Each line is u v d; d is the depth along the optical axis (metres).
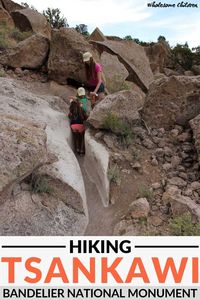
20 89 7.39
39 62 9.67
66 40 8.89
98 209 5.56
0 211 4.59
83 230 5.14
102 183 5.80
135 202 5.33
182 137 6.77
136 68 12.32
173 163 6.26
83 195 5.47
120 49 12.59
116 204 5.60
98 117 6.61
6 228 4.50
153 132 6.98
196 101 7.06
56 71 9.04
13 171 4.53
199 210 5.14
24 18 17.06
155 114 7.16
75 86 9.18
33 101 6.95
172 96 7.06
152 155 6.42
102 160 6.01
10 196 4.78
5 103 6.38
